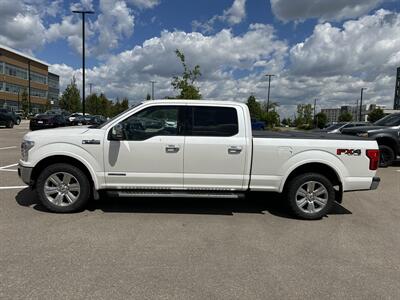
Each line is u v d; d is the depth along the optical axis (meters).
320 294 3.07
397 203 6.43
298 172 5.34
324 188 5.23
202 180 5.11
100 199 6.05
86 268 3.42
